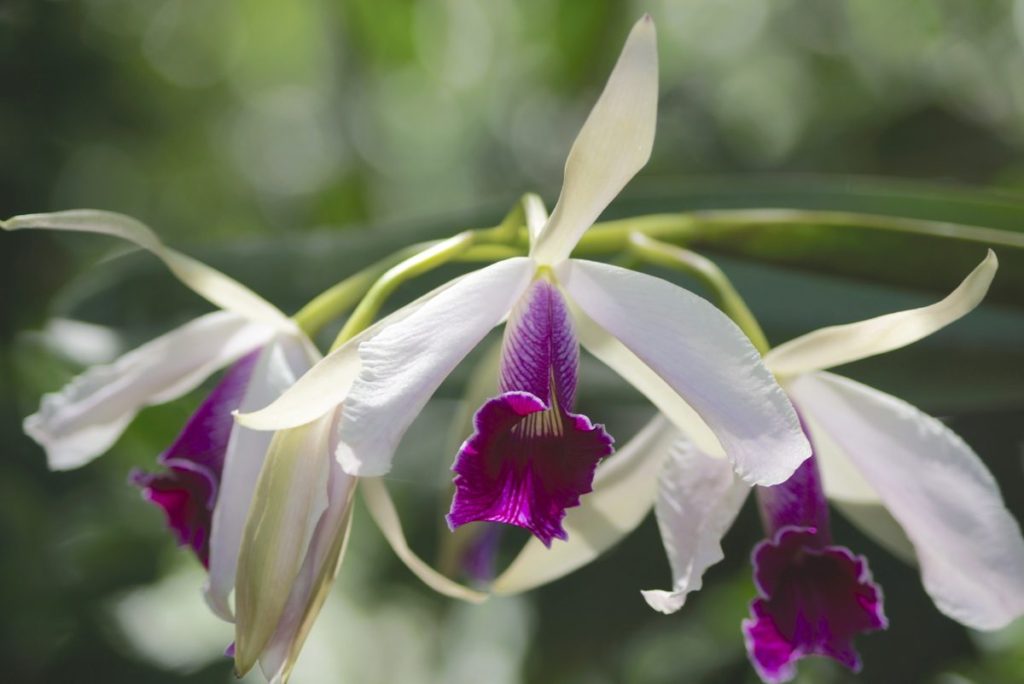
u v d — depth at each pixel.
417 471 0.93
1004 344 0.84
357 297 0.78
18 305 1.36
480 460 0.73
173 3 2.20
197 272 0.76
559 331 0.73
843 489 0.80
